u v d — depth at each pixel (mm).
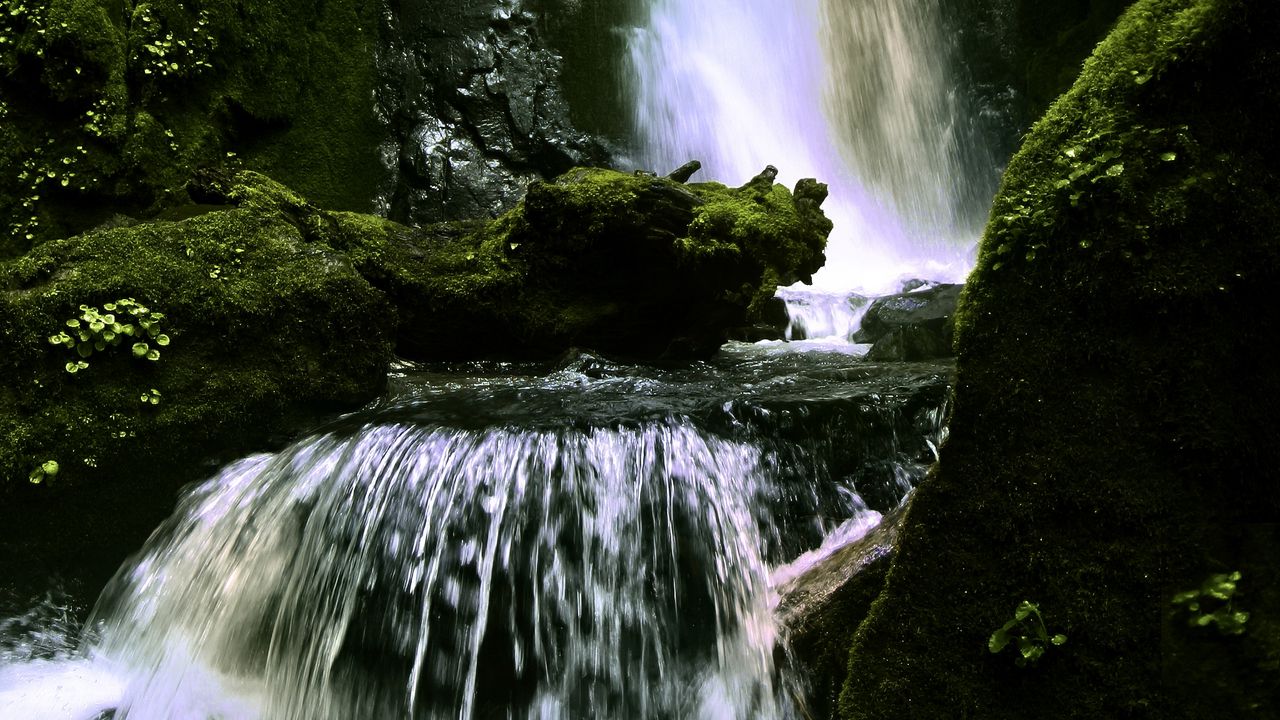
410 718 3615
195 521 4137
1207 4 2387
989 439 2574
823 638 3074
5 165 6488
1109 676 2326
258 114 7996
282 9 8305
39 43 6516
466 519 3729
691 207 5355
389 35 9211
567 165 9320
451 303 5820
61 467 4008
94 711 3674
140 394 4207
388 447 3977
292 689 3729
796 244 5246
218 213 4996
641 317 5855
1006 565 2512
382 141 8914
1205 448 2320
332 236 5871
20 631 3949
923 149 10914
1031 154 2646
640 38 9930
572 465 3777
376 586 3723
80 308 4227
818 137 10828
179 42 7352
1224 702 2176
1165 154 2398
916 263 10055
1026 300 2566
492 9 9516
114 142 6793
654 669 3611
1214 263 2355
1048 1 10344
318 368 4613
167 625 3957
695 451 3879
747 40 10641
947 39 10859
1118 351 2439
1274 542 2234
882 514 3938
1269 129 2352
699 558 3717
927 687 2537
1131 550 2363
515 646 3623
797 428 4027
